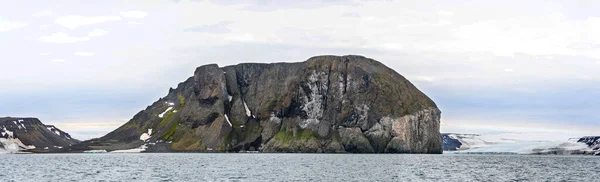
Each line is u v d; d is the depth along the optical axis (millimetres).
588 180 153625
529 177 161250
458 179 148500
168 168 193125
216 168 192500
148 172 171000
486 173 176000
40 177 153000
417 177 153000
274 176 153875
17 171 181375
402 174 164000
